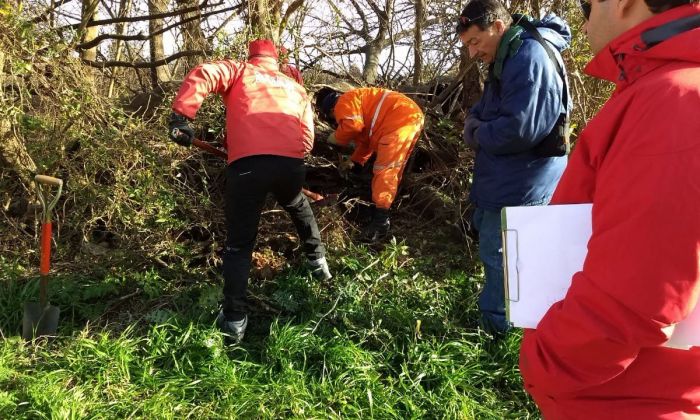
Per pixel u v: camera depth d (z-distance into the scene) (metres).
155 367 2.74
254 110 2.81
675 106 0.98
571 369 1.14
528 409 2.63
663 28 1.07
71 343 2.82
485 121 2.64
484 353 2.88
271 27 3.92
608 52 1.21
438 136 4.29
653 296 0.97
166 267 3.53
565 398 1.22
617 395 1.17
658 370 1.14
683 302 0.97
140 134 3.64
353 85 4.94
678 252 0.95
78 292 3.23
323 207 3.84
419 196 4.30
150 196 3.56
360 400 2.58
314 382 2.67
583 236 1.20
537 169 2.58
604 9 1.19
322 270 3.42
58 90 3.51
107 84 4.60
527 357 1.22
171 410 2.44
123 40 4.96
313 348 2.85
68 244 3.68
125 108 4.38
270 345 2.85
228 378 2.63
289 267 3.62
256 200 2.84
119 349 2.72
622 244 1.00
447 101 4.51
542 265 1.25
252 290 3.40
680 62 1.05
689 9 1.07
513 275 1.28
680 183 0.95
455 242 4.03
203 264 3.71
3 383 2.54
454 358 2.87
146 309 3.20
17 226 3.65
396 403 2.58
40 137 3.61
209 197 3.79
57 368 2.68
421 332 3.03
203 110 3.84
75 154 3.61
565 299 1.12
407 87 4.81
